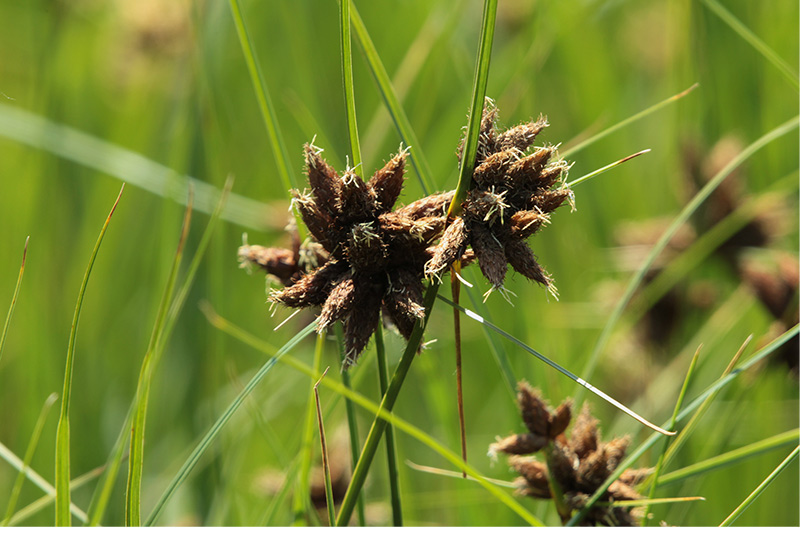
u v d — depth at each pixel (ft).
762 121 3.30
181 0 3.45
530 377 2.71
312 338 2.65
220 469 2.52
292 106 3.03
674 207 3.40
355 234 2.06
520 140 2.09
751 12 3.39
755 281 2.58
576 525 2.18
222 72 3.36
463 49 3.20
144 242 3.42
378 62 2.28
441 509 2.88
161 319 2.16
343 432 2.52
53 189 3.19
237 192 3.40
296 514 2.26
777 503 2.70
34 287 3.02
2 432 2.99
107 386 3.13
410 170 2.78
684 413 2.21
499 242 2.05
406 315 2.07
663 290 2.74
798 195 3.06
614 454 2.21
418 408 3.05
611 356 2.89
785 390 2.83
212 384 2.66
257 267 2.22
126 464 2.63
